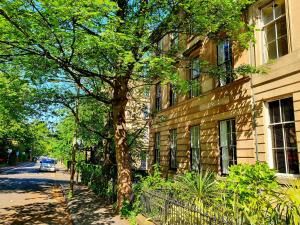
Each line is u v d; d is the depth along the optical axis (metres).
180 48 11.09
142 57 8.23
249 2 9.23
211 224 5.12
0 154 48.78
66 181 24.83
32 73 9.70
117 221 8.88
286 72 9.12
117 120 10.56
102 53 7.72
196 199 6.90
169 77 8.27
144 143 20.67
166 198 7.10
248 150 10.63
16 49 8.31
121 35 6.90
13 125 30.11
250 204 5.43
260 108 10.22
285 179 8.56
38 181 24.05
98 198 13.61
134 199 9.77
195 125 15.22
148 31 8.45
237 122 11.38
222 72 10.83
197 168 14.21
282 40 9.77
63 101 12.36
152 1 8.04
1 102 11.16
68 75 10.97
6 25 6.80
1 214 10.32
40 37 7.04
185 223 6.15
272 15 10.33
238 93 11.51
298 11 8.87
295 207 4.64
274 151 9.70
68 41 7.37
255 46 10.77
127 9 8.89
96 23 7.13
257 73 10.17
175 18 8.99
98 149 20.12
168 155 18.14
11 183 21.48
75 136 15.97
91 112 17.00
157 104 21.16
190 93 16.03
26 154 78.69
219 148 12.79
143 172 19.03
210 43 13.95
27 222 9.21
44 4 5.96
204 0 8.08
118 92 10.55
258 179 6.47
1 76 9.98
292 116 9.11
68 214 10.62
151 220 7.80
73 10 6.11
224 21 9.02
